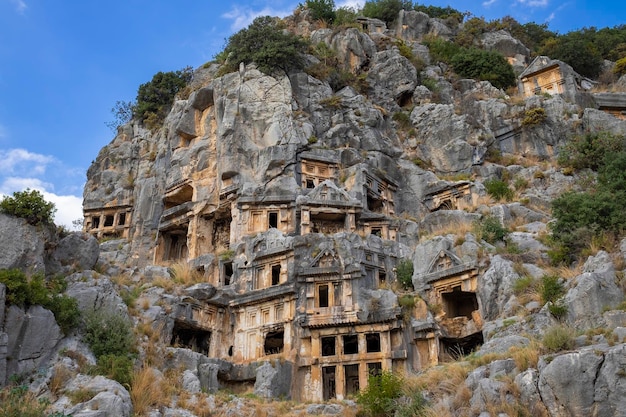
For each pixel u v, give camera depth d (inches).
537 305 1330.0
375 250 1859.0
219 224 2230.6
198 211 2190.0
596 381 869.2
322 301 1822.1
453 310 1689.2
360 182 2108.8
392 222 2058.3
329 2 3257.9
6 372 1078.4
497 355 1087.0
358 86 2613.2
